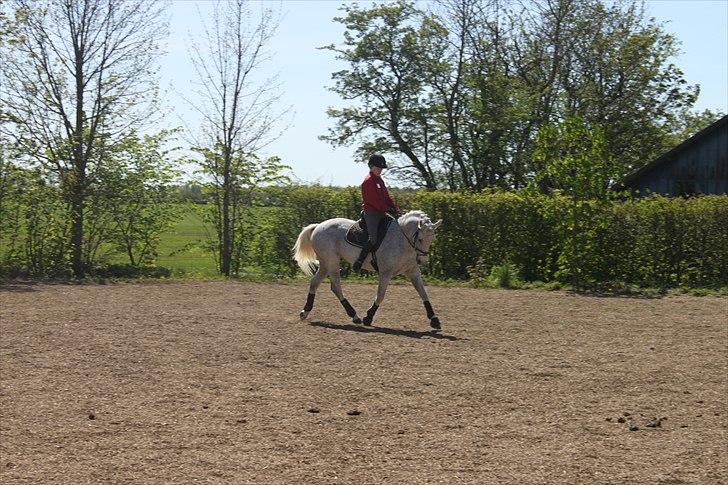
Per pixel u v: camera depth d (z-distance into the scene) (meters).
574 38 32.06
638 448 7.15
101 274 22.19
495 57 32.53
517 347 11.87
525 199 22.14
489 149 31.36
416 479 6.25
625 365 10.69
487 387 9.28
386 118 33.56
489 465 6.60
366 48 32.94
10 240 21.53
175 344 11.60
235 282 21.03
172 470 6.35
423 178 33.69
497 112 30.75
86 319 13.89
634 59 32.12
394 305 16.50
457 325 13.95
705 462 6.79
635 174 27.25
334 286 14.03
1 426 7.46
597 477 6.37
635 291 19.75
